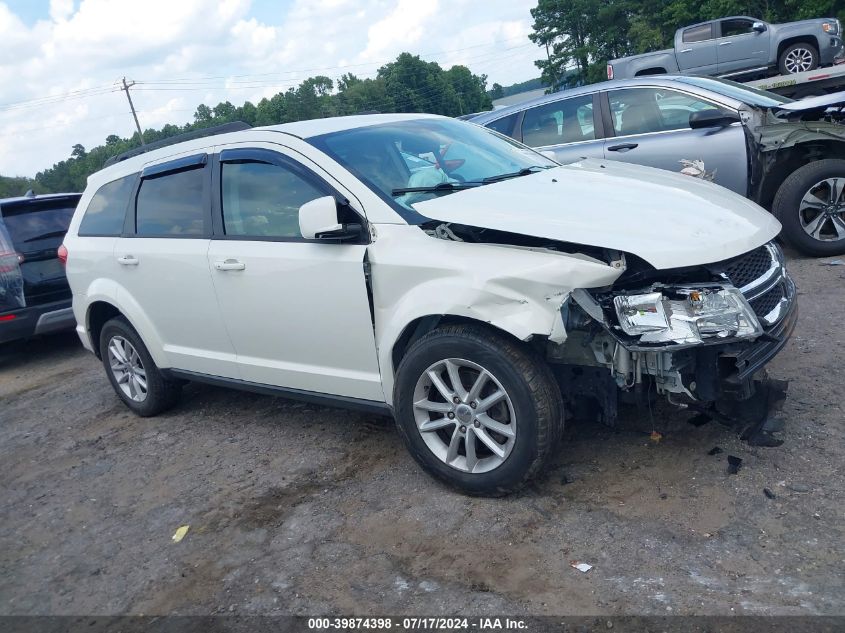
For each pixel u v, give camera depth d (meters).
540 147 7.79
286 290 4.02
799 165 6.88
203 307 4.58
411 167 4.06
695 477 3.41
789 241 6.75
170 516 3.93
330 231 3.56
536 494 3.49
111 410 5.96
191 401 5.75
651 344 3.05
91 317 5.65
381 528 3.43
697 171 6.38
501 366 3.25
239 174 4.37
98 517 4.07
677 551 2.91
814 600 2.54
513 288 3.15
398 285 3.54
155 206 4.94
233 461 4.49
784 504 3.11
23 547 3.88
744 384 3.21
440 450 3.59
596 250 3.21
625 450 3.76
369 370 3.87
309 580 3.12
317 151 4.00
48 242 8.02
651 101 7.27
